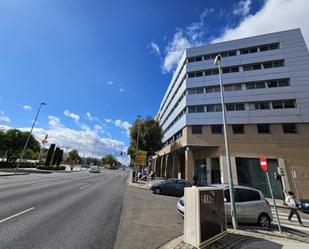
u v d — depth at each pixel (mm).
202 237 5172
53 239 4898
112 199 11750
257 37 27516
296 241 6246
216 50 29250
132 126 43000
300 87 23594
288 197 10398
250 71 26281
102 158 138500
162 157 46031
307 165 21266
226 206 7926
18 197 9508
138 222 7246
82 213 7684
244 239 5977
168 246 5059
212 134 25609
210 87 27781
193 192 5609
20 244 4457
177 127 31906
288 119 23000
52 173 33219
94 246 4688
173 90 38344
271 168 22297
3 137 37906
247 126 24438
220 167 24078
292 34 26078
